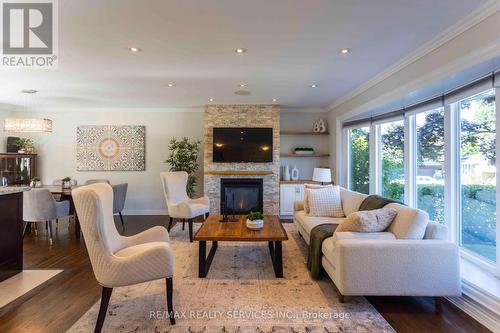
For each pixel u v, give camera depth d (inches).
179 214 169.6
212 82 162.2
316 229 122.4
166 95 195.6
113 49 113.8
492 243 104.1
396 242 89.2
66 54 119.0
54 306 91.6
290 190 231.3
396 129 169.8
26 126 179.2
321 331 77.9
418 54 116.0
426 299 96.7
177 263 129.3
